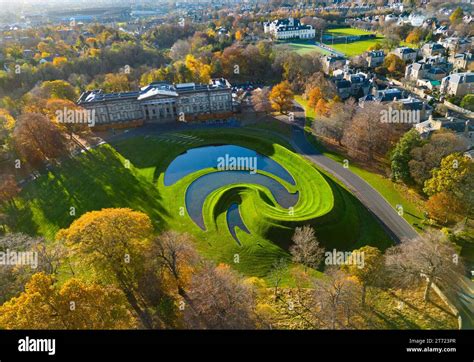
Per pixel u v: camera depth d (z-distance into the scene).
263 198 129.75
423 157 127.94
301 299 86.25
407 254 83.06
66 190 139.50
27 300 63.25
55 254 85.69
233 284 74.75
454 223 113.12
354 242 111.44
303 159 153.62
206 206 128.00
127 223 84.12
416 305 80.38
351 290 75.19
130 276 83.62
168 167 156.88
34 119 153.00
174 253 83.88
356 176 143.75
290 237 110.94
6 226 120.19
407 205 124.50
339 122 163.50
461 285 86.19
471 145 150.25
